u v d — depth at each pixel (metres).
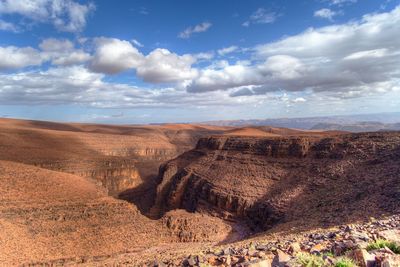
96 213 42.66
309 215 39.44
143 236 43.38
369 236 11.12
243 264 8.80
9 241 33.41
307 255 8.92
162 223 47.38
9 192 39.97
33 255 33.50
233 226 53.50
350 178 45.72
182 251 32.06
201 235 46.12
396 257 7.73
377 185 37.56
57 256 34.78
